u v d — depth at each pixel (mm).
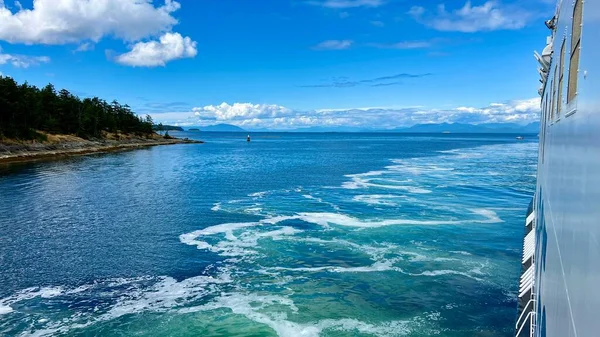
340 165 71625
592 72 3660
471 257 21062
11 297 16969
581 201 4020
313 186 45688
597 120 3309
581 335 3506
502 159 85250
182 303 16328
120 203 36125
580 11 4809
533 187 43812
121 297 16953
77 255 22141
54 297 16984
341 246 22984
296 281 18297
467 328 14289
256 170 63219
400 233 25422
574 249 4242
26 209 33750
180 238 25062
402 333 14016
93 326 14578
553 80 10336
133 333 14125
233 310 15688
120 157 91000
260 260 21031
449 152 112438
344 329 14281
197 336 13898
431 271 19219
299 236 25031
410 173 58594
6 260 21375
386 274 18953
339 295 16859
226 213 31766
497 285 17656
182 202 36406
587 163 3787
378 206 33906
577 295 3830
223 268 20031
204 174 57875
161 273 19531
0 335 13969
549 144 10805
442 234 25141
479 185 45594
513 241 23703
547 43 15219
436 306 15844
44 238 25312
